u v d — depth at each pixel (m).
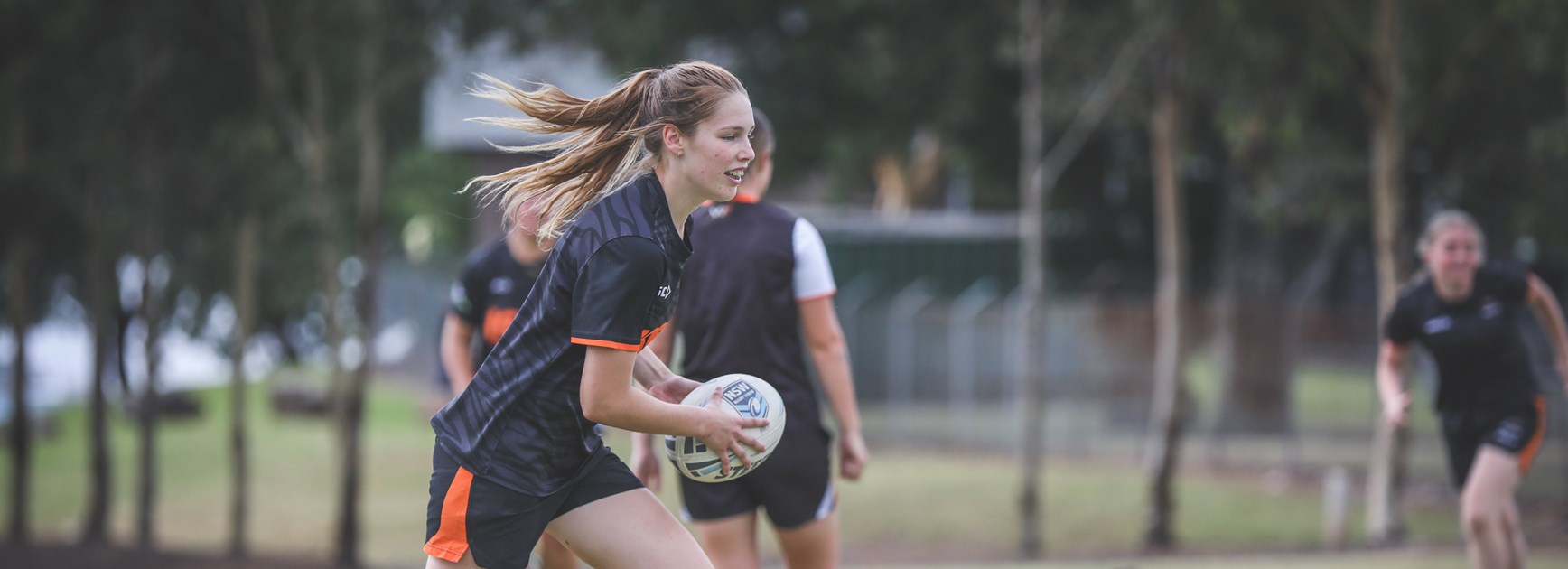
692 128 12.38
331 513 64.69
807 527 17.88
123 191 52.62
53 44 48.16
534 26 49.31
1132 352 76.88
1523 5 46.06
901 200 134.25
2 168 49.34
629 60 52.00
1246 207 67.75
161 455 82.75
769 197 86.56
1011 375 81.94
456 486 12.82
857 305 91.75
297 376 108.56
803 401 17.83
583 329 12.05
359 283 50.66
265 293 59.28
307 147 50.50
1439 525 55.44
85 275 58.88
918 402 86.50
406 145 65.06
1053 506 60.59
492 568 12.89
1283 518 57.41
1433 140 58.97
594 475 13.35
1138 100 56.62
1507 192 61.16
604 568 13.34
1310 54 51.03
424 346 130.75
